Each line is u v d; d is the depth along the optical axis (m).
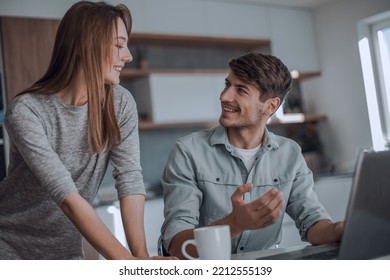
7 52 3.38
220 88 4.40
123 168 1.41
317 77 5.07
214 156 1.54
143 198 1.39
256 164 1.53
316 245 1.28
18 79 3.38
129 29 1.32
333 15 4.83
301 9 4.96
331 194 4.09
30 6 3.56
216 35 4.41
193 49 4.65
